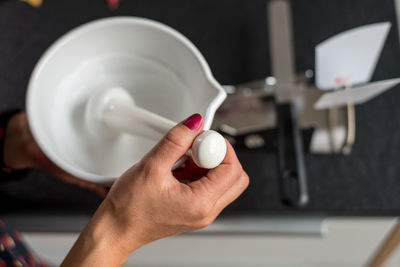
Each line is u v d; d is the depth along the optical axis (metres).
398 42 0.57
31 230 0.54
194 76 0.33
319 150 0.52
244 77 0.57
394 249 0.66
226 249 0.97
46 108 0.32
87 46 0.33
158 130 0.29
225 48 0.58
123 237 0.29
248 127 0.51
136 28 0.32
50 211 0.53
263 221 0.55
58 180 0.52
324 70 0.42
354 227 0.82
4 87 0.56
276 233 0.55
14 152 0.46
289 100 0.47
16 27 0.60
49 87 0.33
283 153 0.46
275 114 0.50
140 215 0.28
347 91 0.39
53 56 0.31
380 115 0.54
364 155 0.52
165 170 0.26
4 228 0.42
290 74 0.46
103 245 0.28
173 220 0.29
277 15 0.49
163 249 0.99
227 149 0.29
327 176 0.52
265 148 0.53
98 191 0.47
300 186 0.45
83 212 0.54
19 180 0.51
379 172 0.51
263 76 0.57
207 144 0.25
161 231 0.30
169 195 0.27
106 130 0.34
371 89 0.39
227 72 0.57
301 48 0.58
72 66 0.34
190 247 0.97
